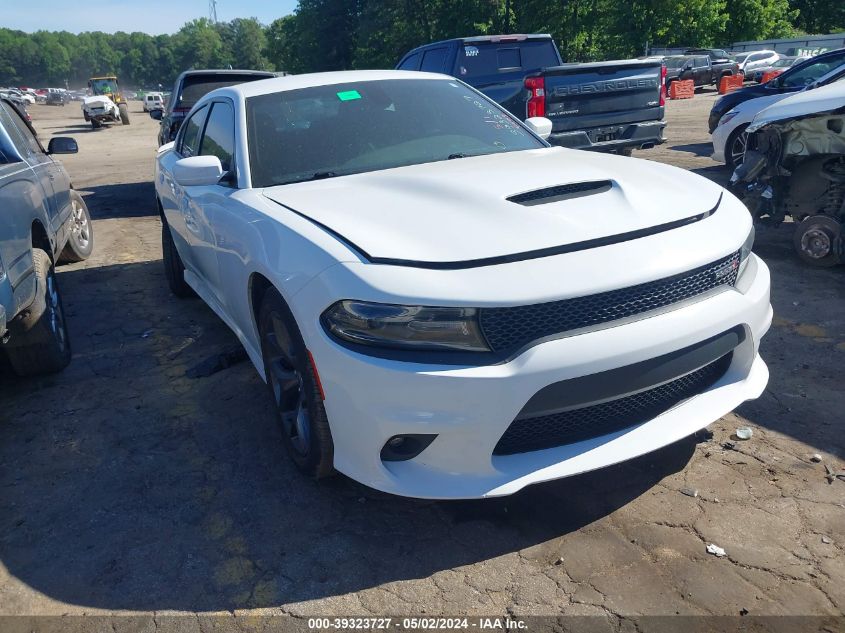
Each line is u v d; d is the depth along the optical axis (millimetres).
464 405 2238
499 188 2758
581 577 2350
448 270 2301
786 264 5406
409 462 2416
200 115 4648
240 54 136500
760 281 2830
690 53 32719
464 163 3311
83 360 4461
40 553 2627
